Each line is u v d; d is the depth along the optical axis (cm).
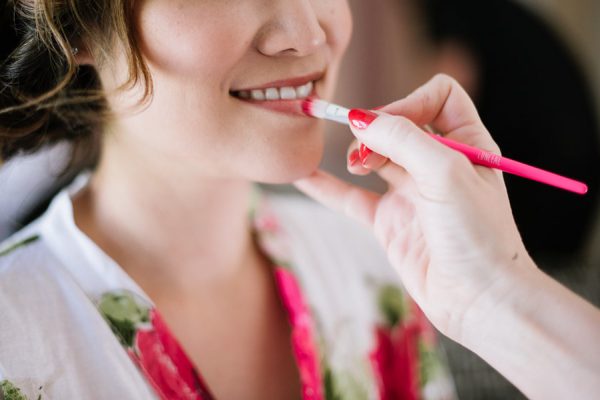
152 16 43
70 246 50
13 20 47
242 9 43
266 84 45
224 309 54
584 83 87
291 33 43
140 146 49
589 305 41
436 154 41
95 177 52
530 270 42
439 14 88
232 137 45
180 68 43
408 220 48
